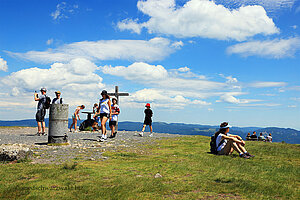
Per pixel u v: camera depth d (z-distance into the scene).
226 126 8.23
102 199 3.50
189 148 9.67
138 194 3.79
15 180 4.38
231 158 7.43
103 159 6.70
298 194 4.01
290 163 6.86
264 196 3.88
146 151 8.49
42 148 8.53
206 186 4.32
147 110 15.52
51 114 9.63
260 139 24.25
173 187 4.17
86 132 18.25
